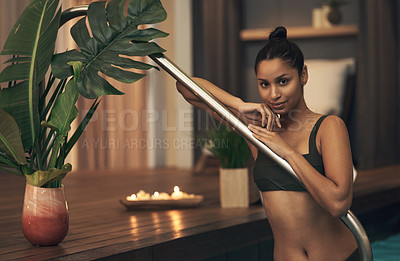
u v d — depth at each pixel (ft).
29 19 6.10
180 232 7.43
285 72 5.01
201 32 20.02
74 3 14.69
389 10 18.29
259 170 5.40
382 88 18.07
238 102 5.48
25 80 6.15
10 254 6.13
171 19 20.52
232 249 7.95
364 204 11.23
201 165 17.37
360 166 17.51
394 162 18.69
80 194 12.52
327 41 19.42
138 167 20.16
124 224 8.18
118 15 6.16
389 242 11.16
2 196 12.34
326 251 5.22
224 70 18.81
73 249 6.36
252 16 20.40
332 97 17.25
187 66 20.17
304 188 5.16
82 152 18.90
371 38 17.67
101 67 6.10
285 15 20.06
